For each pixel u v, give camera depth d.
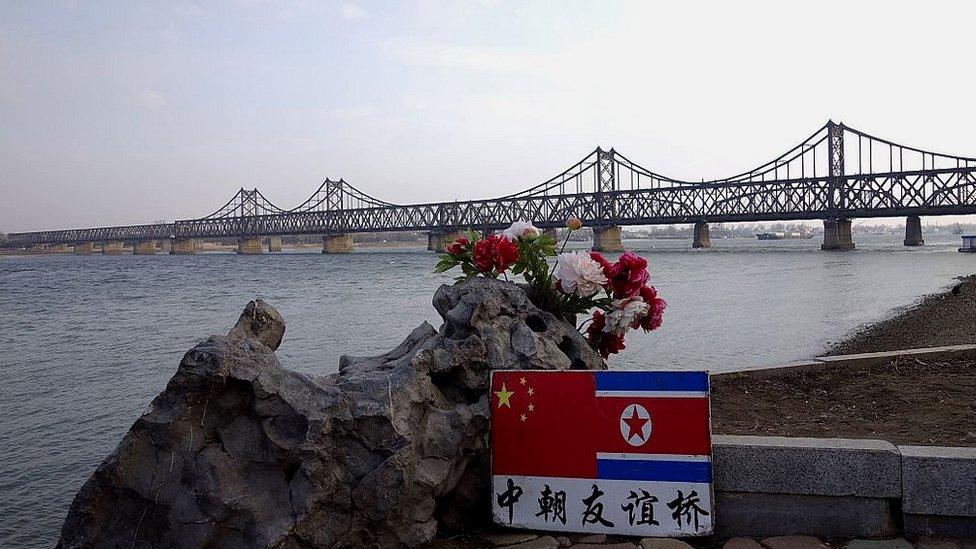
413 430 4.06
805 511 4.36
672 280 45.69
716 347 17.31
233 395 3.88
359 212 135.38
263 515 3.72
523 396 4.40
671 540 4.20
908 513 4.27
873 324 21.77
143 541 3.76
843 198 102.06
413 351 4.99
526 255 5.41
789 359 15.49
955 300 27.66
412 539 4.02
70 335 22.88
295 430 3.81
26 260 139.75
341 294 39.97
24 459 9.04
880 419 6.32
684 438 4.23
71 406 12.07
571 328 5.27
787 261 73.62
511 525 4.38
